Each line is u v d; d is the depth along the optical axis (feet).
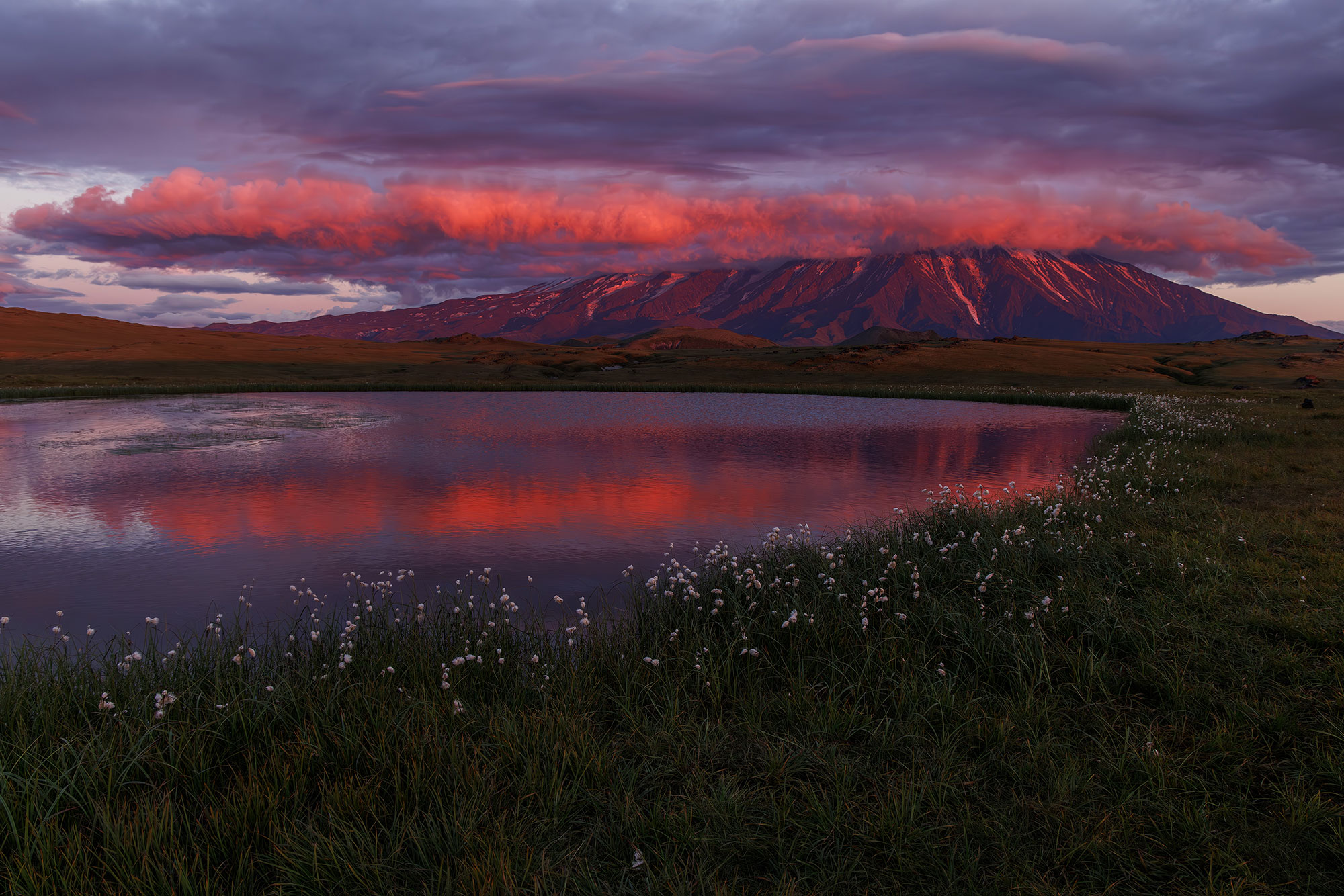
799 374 383.45
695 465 77.66
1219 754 16.29
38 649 25.39
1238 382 306.14
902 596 26.86
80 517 51.80
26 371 317.22
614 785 16.11
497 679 21.84
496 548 43.21
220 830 14.14
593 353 563.07
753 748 17.75
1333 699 18.22
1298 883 12.67
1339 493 46.16
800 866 13.55
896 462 80.64
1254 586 26.58
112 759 16.16
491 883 12.51
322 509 54.54
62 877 12.64
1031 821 14.65
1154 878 13.12
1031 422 134.51
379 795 15.58
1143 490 50.65
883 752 17.24
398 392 245.86
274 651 23.86
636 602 28.91
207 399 193.77
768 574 30.25
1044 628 23.81
